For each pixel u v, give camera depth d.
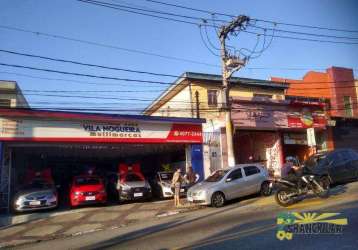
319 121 28.08
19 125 19.00
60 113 19.62
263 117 25.55
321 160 17.55
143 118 21.83
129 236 11.45
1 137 18.59
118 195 20.28
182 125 23.22
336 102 34.16
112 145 22.12
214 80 27.47
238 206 15.66
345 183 18.03
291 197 13.94
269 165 27.55
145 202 20.00
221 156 24.08
